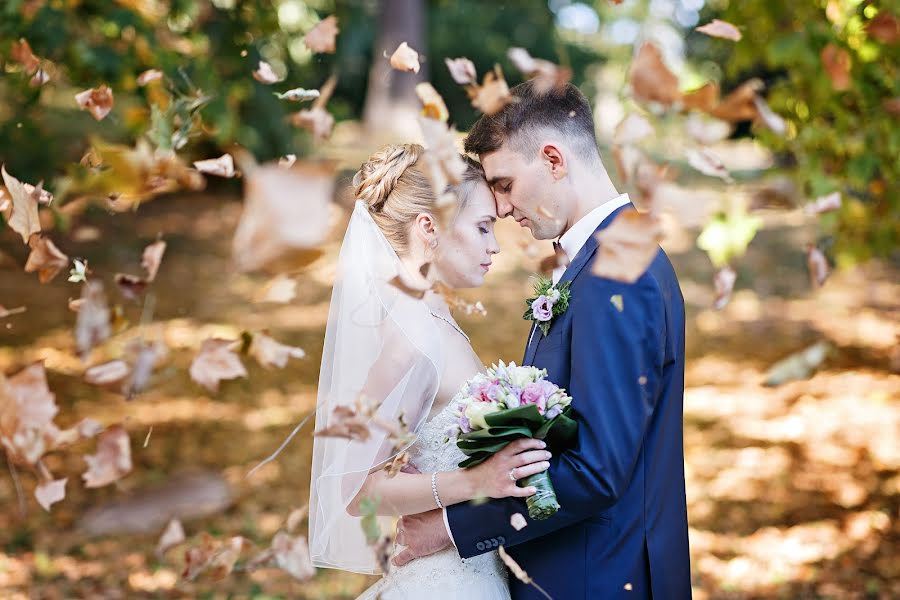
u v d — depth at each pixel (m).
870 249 4.02
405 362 2.17
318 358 8.48
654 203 1.38
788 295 10.48
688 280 11.41
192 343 8.68
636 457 2.00
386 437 2.14
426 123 1.54
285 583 4.44
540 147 2.15
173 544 1.73
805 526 4.89
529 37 22.19
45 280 1.82
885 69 3.50
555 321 2.15
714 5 4.04
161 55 4.60
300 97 1.84
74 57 4.30
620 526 2.11
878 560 4.45
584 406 1.99
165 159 1.74
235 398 7.38
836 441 6.09
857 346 8.34
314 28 1.80
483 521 2.07
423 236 2.30
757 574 4.39
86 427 1.68
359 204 2.32
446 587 2.24
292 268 1.24
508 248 13.03
